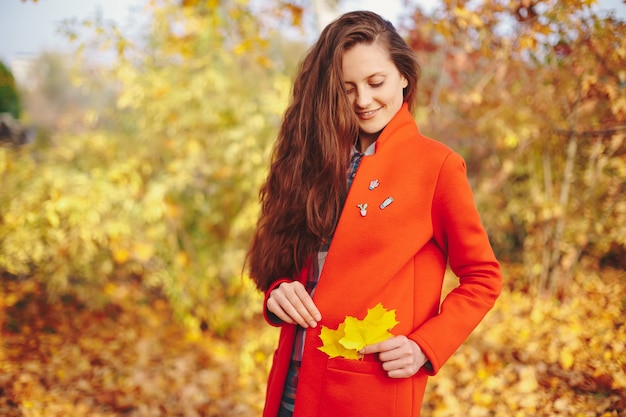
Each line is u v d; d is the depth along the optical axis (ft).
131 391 10.95
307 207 5.01
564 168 12.08
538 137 11.77
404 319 4.59
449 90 13.35
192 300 14.47
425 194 4.65
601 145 10.46
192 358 12.81
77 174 13.17
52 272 13.52
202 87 14.03
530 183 13.00
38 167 13.62
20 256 12.56
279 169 5.49
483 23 10.26
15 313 13.41
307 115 5.23
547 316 10.71
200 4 13.62
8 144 14.38
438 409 8.86
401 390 4.51
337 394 4.52
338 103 4.89
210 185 14.67
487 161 14.19
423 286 4.71
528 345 9.74
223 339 14.19
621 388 7.48
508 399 8.40
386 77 4.86
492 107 12.55
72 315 13.87
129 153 14.84
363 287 4.61
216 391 11.28
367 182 4.85
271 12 13.50
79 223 12.65
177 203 14.56
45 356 11.86
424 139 4.93
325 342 4.42
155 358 12.66
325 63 5.09
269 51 14.98
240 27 14.11
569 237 11.74
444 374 9.84
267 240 5.40
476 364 9.75
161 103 14.10
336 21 5.11
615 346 8.41
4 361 11.30
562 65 9.43
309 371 4.66
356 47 4.84
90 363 11.91
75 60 14.17
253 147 13.78
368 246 4.66
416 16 12.98
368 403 4.45
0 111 23.06
